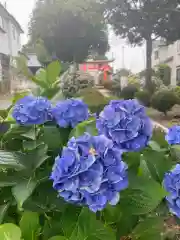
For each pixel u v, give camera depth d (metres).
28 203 1.02
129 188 1.04
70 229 1.02
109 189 0.87
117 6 14.59
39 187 1.05
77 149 0.88
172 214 1.27
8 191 1.14
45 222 1.12
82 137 0.94
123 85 17.14
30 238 1.02
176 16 14.25
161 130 1.52
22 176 1.03
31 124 1.16
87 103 1.38
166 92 10.40
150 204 1.03
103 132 1.06
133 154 1.11
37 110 1.14
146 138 1.08
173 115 10.23
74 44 17.72
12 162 1.03
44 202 1.03
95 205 0.84
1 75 20.06
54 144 1.18
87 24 16.84
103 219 1.10
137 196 1.04
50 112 1.18
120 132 1.05
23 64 1.47
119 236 1.12
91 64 26.84
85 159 0.86
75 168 0.85
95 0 15.44
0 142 1.26
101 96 1.39
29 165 1.04
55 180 0.86
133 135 1.04
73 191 0.84
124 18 14.93
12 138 1.24
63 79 1.59
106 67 24.94
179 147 1.31
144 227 1.15
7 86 19.08
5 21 22.92
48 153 1.17
